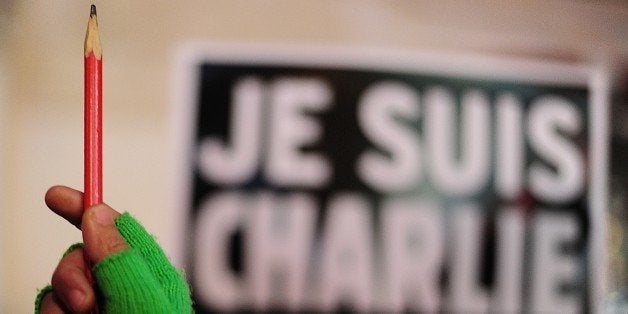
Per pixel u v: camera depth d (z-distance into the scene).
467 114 0.95
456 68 0.96
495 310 0.94
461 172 0.94
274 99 0.91
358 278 0.91
